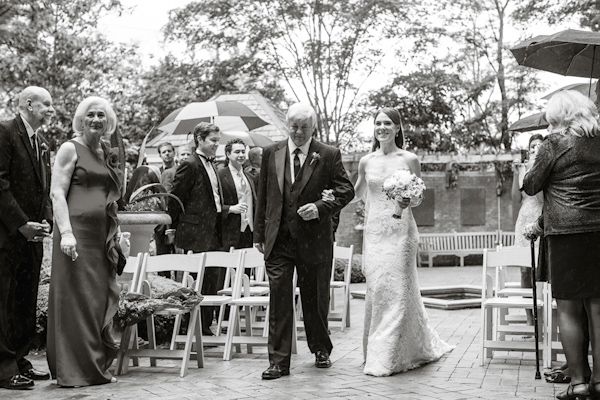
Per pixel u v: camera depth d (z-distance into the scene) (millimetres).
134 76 22734
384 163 7109
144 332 8211
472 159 23438
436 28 25875
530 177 5555
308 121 6785
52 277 6352
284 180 6801
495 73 26375
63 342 6262
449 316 10602
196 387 6168
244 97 24969
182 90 25578
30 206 6391
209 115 12664
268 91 28312
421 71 26703
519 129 10789
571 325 5488
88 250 6367
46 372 6703
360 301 12734
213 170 9125
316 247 6762
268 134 24281
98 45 21703
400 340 6730
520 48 7930
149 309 6680
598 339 5379
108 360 6477
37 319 7910
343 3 25562
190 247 8852
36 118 6410
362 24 25828
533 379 6371
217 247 9148
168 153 11766
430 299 11867
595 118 5531
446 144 26391
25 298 6492
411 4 25719
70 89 20906
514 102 26203
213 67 27453
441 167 23641
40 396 5891
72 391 6059
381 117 7133
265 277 10344
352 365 7094
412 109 26750
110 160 6637
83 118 6465
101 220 6434
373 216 7043
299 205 6734
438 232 23609
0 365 6172
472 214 23625
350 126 27344
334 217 8930
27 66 19906
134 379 6570
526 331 7492
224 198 9789
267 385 6203
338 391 5930
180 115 12820
